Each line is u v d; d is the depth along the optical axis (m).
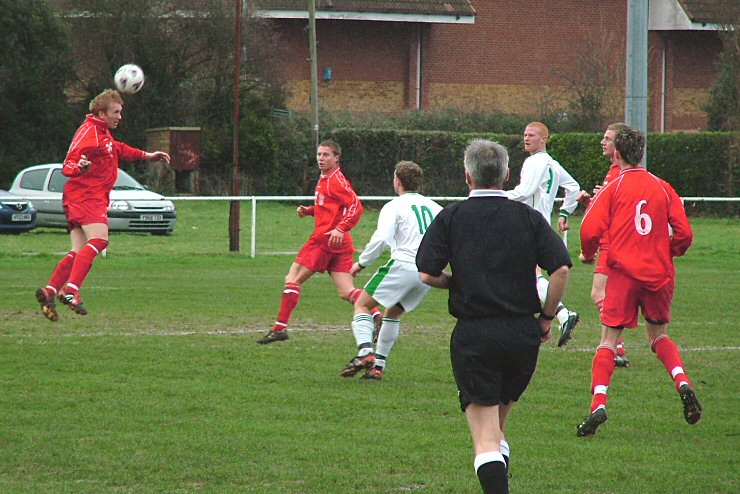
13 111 96.00
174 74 101.12
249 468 15.55
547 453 16.81
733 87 97.75
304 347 26.55
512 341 13.15
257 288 39.91
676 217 18.44
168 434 17.50
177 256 53.31
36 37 93.94
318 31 111.12
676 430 18.50
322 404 20.08
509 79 116.88
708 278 45.91
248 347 26.33
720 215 93.25
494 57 116.31
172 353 25.22
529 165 27.02
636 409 20.11
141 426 18.02
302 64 110.75
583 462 16.28
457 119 105.75
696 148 94.12
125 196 67.25
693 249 60.81
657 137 94.50
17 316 31.23
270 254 55.09
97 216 25.86
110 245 60.00
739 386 22.36
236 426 18.12
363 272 48.00
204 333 28.55
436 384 22.19
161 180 97.31
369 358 22.36
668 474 15.64
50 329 28.80
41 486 14.54
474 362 13.18
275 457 16.19
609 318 18.44
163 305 34.41
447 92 115.19
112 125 25.94
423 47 114.00
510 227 13.34
